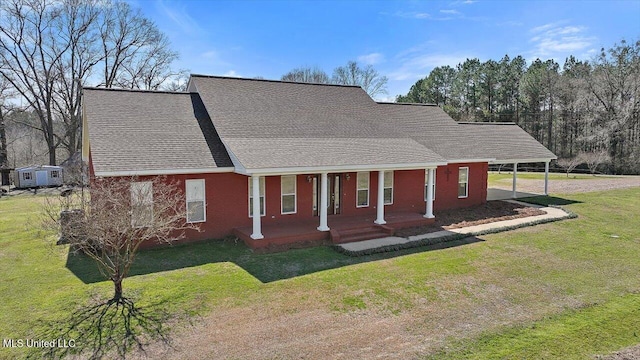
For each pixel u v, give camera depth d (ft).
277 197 48.47
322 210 45.09
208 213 44.29
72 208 40.01
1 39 109.50
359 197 54.34
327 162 44.80
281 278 33.35
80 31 118.52
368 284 32.19
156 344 22.94
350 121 61.05
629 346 23.06
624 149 127.85
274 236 42.47
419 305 28.45
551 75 157.99
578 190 82.69
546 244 44.14
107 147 40.96
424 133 66.85
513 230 50.47
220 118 50.75
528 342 23.38
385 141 56.80
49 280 32.83
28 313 26.84
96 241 31.53
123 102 50.39
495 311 27.58
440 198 61.93
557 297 30.01
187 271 34.86
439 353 22.12
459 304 28.68
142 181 39.09
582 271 35.68
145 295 29.63
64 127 132.87
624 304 28.76
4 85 113.09
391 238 45.96
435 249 42.27
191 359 21.43
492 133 78.38
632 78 124.06
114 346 22.67
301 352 22.15
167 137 45.88
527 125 168.66
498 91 175.73
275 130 51.70
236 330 24.62
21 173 109.40
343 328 24.99
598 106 135.03
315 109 61.26
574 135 150.41
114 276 28.84
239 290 30.73
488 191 82.28
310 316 26.58
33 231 49.55
